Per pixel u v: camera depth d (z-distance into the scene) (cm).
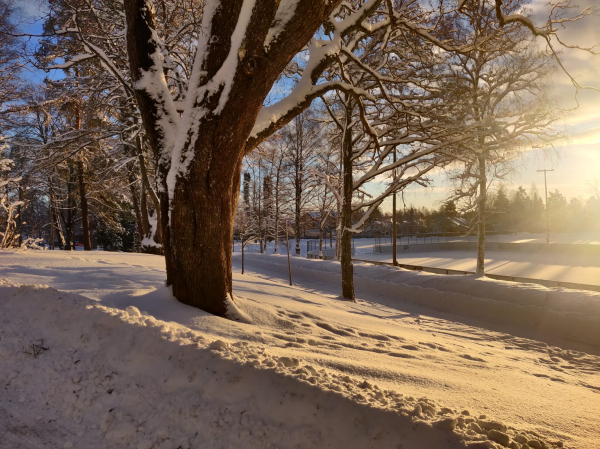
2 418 347
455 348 804
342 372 429
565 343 1126
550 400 459
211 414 315
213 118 621
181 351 371
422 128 1298
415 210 8000
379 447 270
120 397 351
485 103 1750
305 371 345
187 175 637
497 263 3269
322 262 2811
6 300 491
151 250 2173
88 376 377
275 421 301
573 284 1739
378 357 543
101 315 436
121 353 392
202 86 630
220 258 667
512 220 8762
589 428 370
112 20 1653
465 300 1544
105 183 2638
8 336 439
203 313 625
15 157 2255
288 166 3853
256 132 763
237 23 609
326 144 3194
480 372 570
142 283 802
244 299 782
